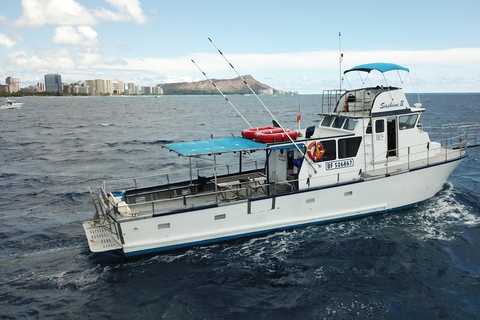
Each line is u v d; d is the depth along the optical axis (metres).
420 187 17.83
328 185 15.90
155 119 81.69
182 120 77.75
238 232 15.16
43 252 15.10
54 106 156.88
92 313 11.27
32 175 28.48
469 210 17.91
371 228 16.16
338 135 16.22
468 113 78.75
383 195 17.06
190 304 11.56
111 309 11.44
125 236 13.70
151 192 15.95
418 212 17.69
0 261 14.42
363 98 16.50
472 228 15.98
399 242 14.88
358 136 16.52
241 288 12.30
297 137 16.95
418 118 17.92
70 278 13.12
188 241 14.59
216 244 15.08
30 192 23.62
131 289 12.39
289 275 12.95
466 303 11.23
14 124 72.50
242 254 14.35
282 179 16.78
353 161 16.62
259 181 16.77
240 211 14.95
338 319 10.69
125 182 26.22
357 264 13.49
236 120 75.94
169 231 14.25
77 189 24.20
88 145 43.50
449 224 16.44
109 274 13.30
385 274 12.86
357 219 16.98
